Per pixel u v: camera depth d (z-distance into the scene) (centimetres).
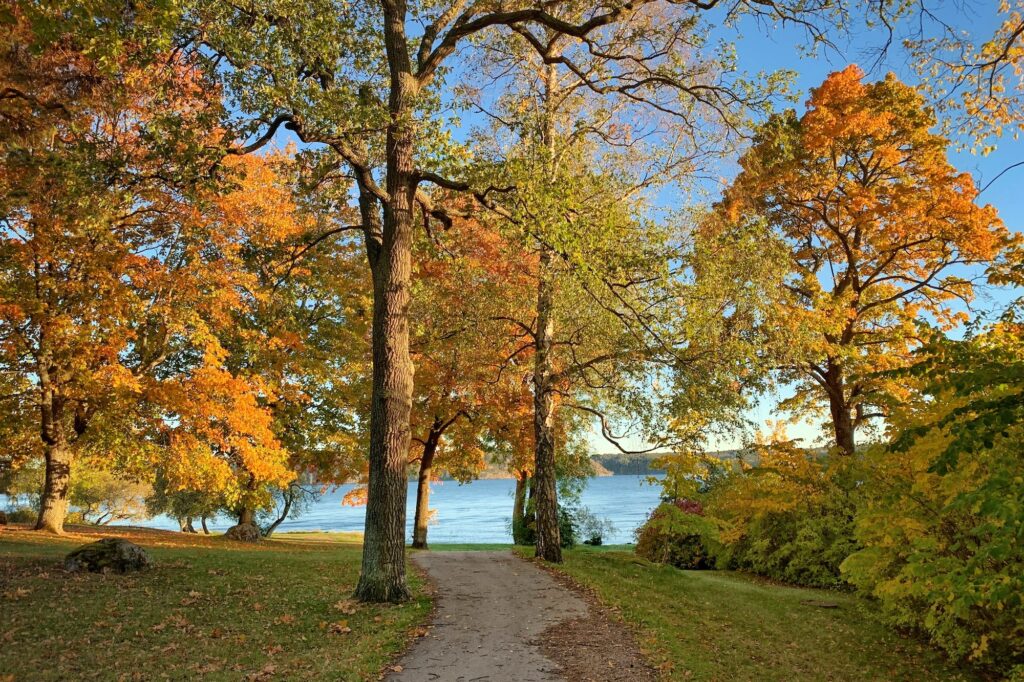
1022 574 654
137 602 984
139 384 1580
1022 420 627
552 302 1522
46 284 1538
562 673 733
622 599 1154
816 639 1053
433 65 1222
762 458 1869
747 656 891
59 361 1633
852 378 700
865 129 2025
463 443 2312
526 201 1134
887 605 1058
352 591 1131
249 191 1648
